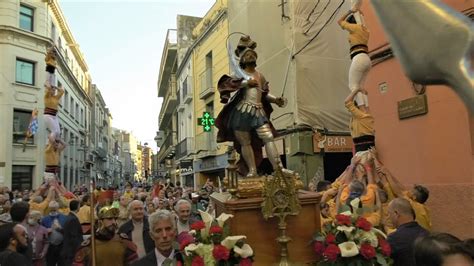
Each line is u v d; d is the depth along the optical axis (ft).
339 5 38.45
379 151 24.20
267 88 10.55
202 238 8.21
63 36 105.60
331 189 18.75
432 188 20.02
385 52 23.41
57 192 28.58
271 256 8.77
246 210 8.82
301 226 9.09
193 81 71.00
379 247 8.66
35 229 20.31
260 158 10.42
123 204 22.03
